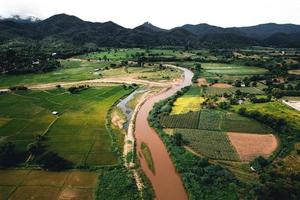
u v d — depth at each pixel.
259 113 100.69
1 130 93.81
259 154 76.62
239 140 85.50
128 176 66.44
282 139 85.19
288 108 109.44
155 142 86.94
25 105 122.38
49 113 111.94
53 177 66.25
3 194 59.97
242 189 59.72
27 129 94.88
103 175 67.00
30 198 58.62
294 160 72.75
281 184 57.12
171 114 110.06
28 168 70.19
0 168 70.00
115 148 80.81
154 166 72.19
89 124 100.25
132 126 99.62
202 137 87.62
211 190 60.16
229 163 71.94
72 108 119.00
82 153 77.81
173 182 65.31
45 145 82.69
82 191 61.00
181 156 75.44
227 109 113.00
